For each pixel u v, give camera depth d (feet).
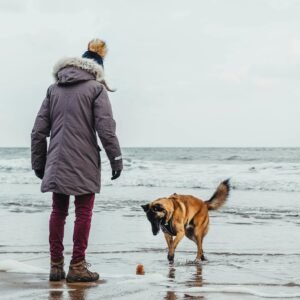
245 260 22.57
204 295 14.49
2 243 26.68
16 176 91.04
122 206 45.78
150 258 23.17
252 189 68.90
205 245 27.25
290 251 24.95
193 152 191.62
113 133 16.17
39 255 22.97
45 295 14.10
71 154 16.10
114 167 16.29
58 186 16.01
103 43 17.48
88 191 16.24
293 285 16.57
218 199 25.66
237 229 32.58
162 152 197.47
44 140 16.89
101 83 16.96
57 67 16.71
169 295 14.40
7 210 42.39
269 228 32.94
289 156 161.79
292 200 52.42
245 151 185.68
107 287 15.42
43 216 38.22
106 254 23.94
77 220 16.46
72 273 16.22
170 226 23.09
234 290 15.11
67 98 16.33
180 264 21.63
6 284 15.74
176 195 24.76
